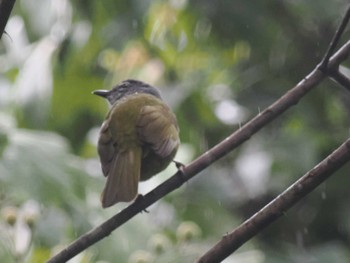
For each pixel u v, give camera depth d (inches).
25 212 414.6
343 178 578.9
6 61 568.1
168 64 599.8
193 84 587.2
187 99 587.5
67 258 311.9
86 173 448.8
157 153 329.4
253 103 595.5
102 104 598.2
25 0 556.7
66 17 563.5
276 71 611.2
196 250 430.0
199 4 575.5
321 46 609.6
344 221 578.2
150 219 506.3
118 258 441.1
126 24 556.1
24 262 406.9
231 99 599.8
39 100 549.3
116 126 336.2
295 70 610.9
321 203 584.1
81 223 434.9
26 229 414.3
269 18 587.2
